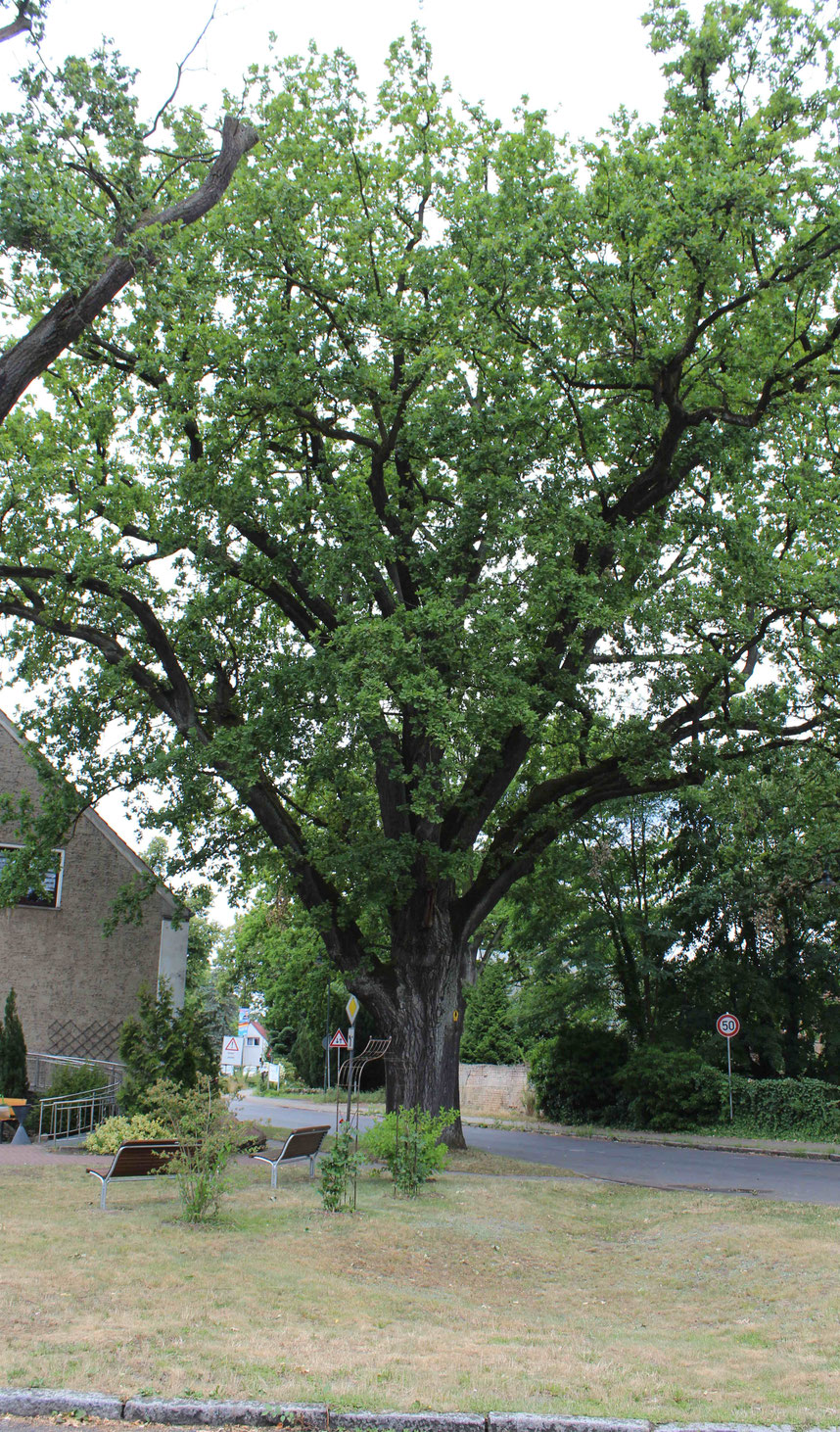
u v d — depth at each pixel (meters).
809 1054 32.28
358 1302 8.38
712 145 15.99
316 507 17.84
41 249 10.10
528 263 16.03
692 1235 12.48
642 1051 32.06
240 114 15.52
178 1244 9.67
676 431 17.53
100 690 20.00
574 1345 7.67
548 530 16.61
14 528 17.38
